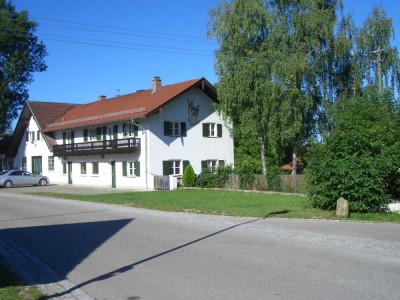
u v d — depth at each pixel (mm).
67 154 42781
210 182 31984
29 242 11906
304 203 19859
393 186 17469
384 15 33531
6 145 60156
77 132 43750
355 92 32438
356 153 16234
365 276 7453
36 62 51312
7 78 48906
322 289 6727
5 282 7668
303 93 31828
